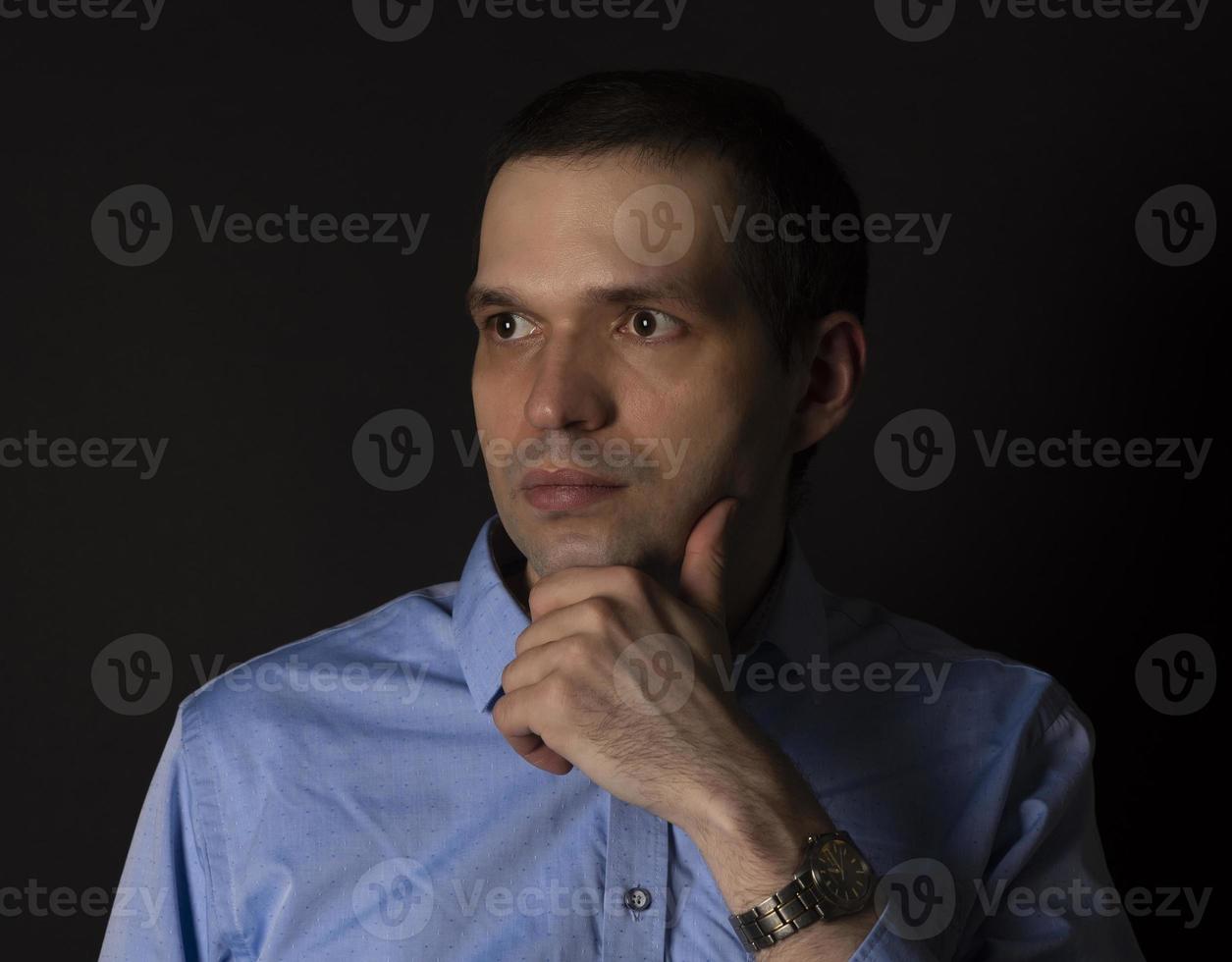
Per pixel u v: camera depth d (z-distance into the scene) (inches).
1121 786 96.9
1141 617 96.3
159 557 93.5
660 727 52.5
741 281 59.7
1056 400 95.7
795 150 65.1
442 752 65.0
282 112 94.5
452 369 96.5
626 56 96.8
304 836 62.8
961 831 67.6
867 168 95.8
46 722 92.4
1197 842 96.7
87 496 92.7
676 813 52.6
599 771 52.3
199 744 65.3
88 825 92.9
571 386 56.1
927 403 96.4
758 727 54.1
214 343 94.0
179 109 93.4
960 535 97.0
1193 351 94.7
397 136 95.5
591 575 54.0
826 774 68.0
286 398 94.9
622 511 57.4
